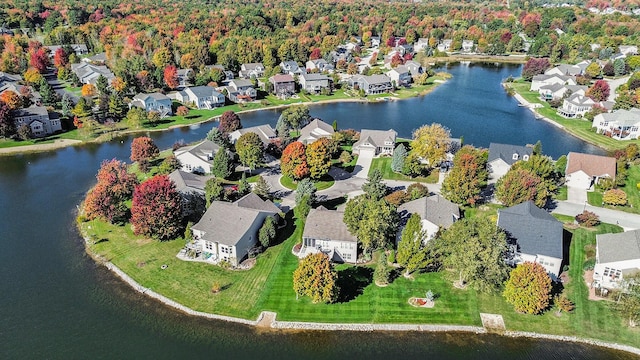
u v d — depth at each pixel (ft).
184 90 493.77
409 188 272.31
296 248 225.97
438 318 183.42
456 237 198.08
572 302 189.78
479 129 427.33
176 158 317.83
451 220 229.86
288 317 184.14
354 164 332.80
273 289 198.59
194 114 462.19
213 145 329.72
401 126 434.30
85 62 605.73
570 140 399.03
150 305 191.62
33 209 272.31
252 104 504.02
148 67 554.87
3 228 251.19
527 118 461.78
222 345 172.04
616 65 599.98
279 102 515.91
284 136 367.66
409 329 178.91
